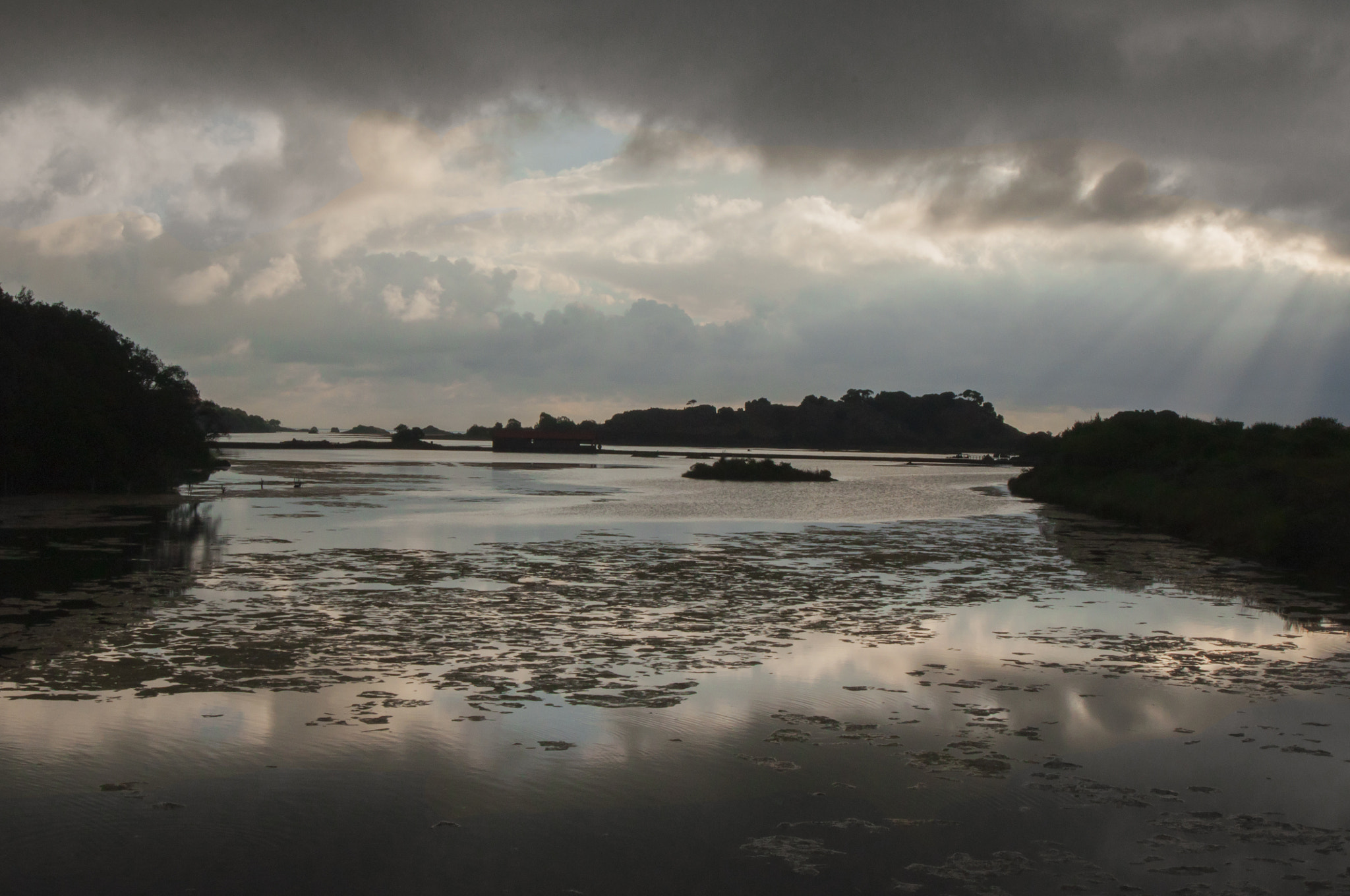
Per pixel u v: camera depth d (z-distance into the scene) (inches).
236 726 368.5
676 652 500.1
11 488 1610.5
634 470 3181.6
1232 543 1027.3
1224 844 279.4
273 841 275.1
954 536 1143.6
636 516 1349.7
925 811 300.5
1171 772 335.3
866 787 319.0
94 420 1660.9
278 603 616.1
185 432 1904.5
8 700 396.8
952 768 336.5
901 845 277.4
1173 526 1229.1
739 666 472.7
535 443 5920.3
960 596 692.1
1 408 1582.2
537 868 262.1
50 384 1675.7
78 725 366.9
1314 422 1596.9
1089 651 518.6
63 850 267.7
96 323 2012.8
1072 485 1920.5
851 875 259.6
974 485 2603.3
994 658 499.2
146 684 422.9
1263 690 442.3
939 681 451.2
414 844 274.8
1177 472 1605.6
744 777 326.3
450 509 1424.7
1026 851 274.7
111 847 270.2
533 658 482.0
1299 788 322.0
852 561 879.7
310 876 255.9
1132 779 328.5
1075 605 664.4
